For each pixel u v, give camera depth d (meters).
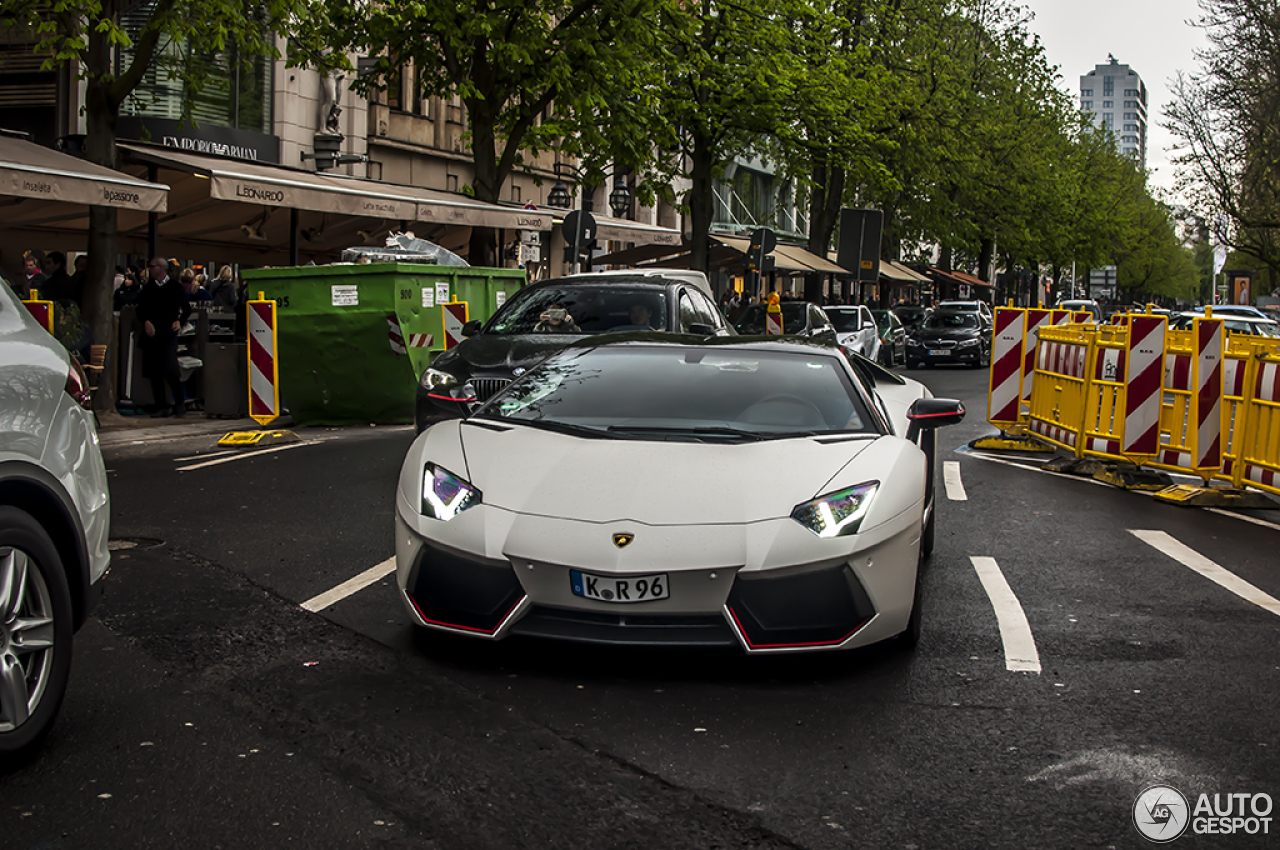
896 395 7.61
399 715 4.18
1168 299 141.75
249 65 15.12
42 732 3.72
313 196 16.83
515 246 29.61
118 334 14.79
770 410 5.50
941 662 5.03
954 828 3.37
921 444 7.40
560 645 5.05
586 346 6.21
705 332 10.21
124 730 3.98
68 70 20.66
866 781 3.70
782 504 4.68
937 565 7.16
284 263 24.11
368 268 13.58
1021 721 4.30
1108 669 4.99
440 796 3.49
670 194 27.69
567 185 37.28
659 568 4.45
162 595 5.86
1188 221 42.69
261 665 4.75
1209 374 10.04
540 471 4.89
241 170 16.39
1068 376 12.00
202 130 22.20
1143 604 6.23
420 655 4.91
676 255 31.08
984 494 10.02
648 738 4.02
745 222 55.72
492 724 4.11
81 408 4.23
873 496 4.79
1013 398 13.48
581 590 4.50
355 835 3.21
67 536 3.96
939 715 4.34
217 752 3.79
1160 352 10.55
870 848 3.23
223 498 8.70
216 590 5.97
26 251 19.27
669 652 5.01
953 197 44.62
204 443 12.13
